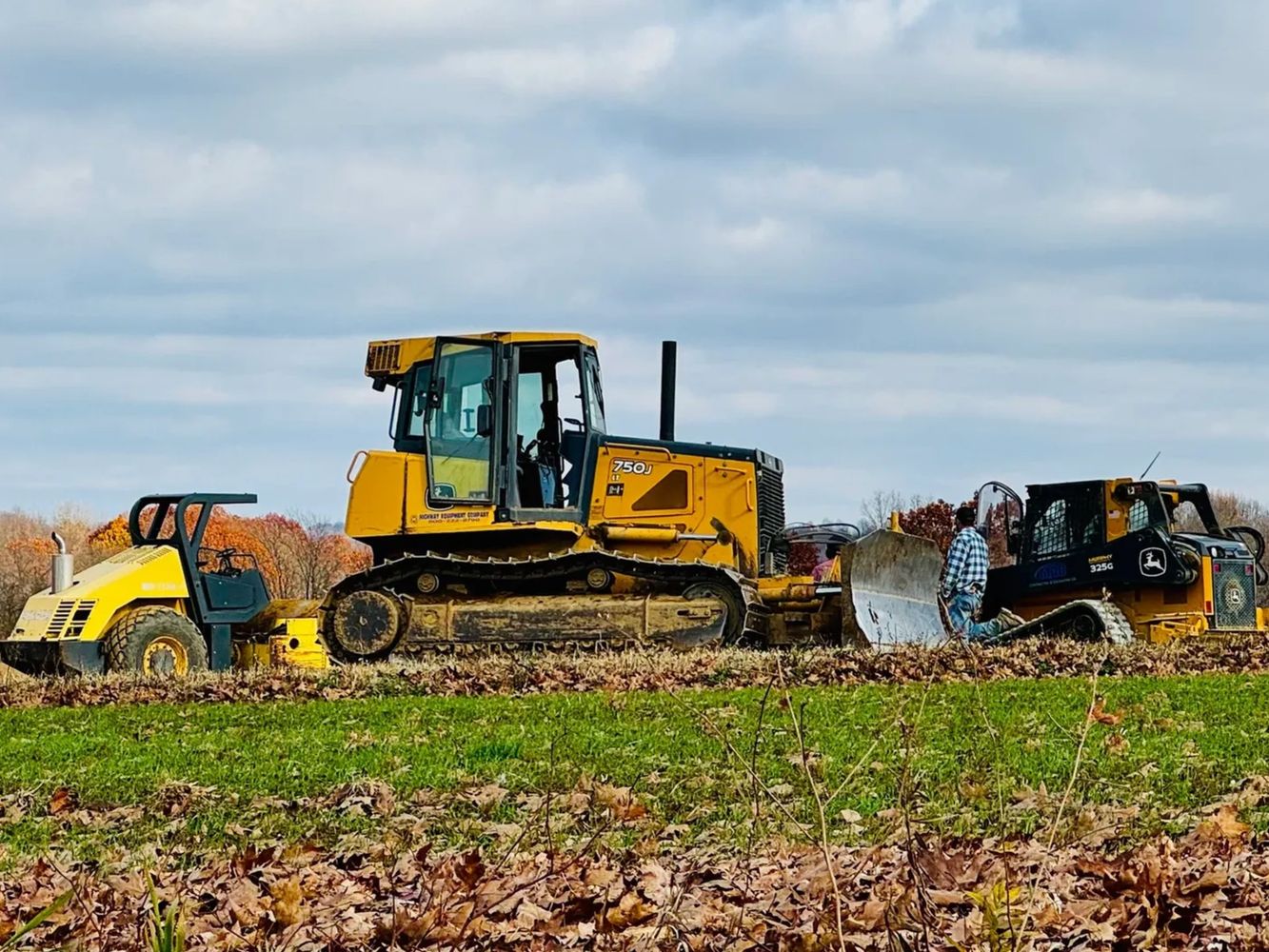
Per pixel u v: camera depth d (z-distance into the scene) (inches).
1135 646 728.3
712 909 282.7
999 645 741.9
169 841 381.1
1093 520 832.3
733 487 797.2
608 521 798.5
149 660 770.8
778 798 393.1
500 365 792.9
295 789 434.3
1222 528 858.1
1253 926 261.1
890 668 661.3
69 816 414.9
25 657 767.7
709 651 724.0
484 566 795.4
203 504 813.9
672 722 527.5
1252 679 636.7
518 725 534.0
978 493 883.4
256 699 663.1
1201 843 312.7
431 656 791.7
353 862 353.4
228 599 810.8
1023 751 441.4
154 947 243.8
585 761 455.8
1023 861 299.3
